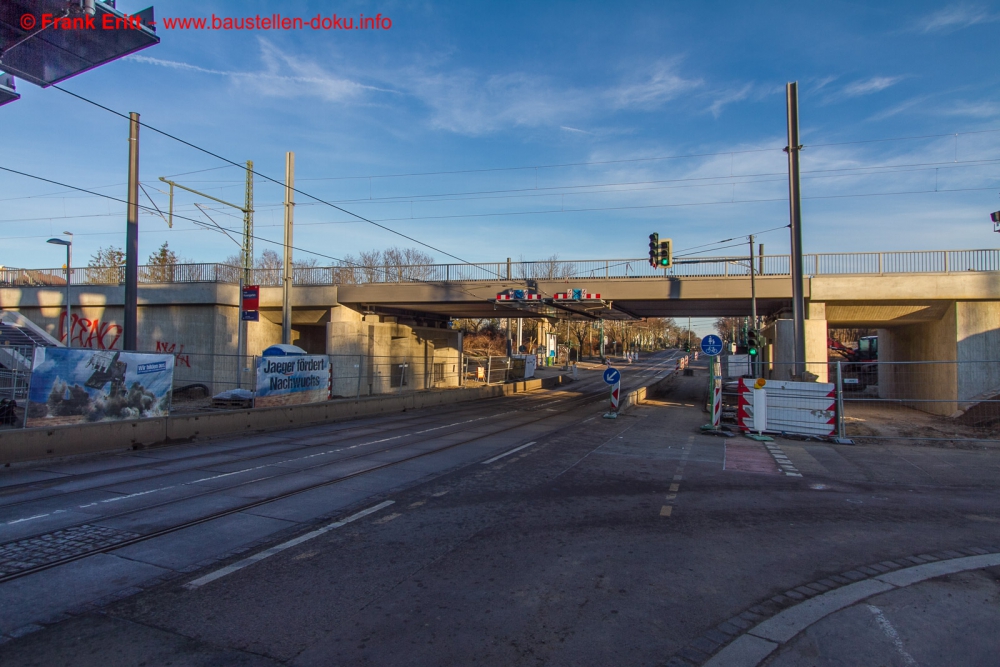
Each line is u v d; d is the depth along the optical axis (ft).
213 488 29.60
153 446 43.45
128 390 42.14
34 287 112.47
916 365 94.38
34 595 16.17
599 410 81.35
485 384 139.33
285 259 76.64
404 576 17.80
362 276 109.70
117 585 16.94
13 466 34.40
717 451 44.06
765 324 119.55
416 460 38.60
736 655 13.15
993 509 27.09
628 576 18.02
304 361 62.80
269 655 12.98
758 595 16.65
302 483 30.91
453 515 24.80
